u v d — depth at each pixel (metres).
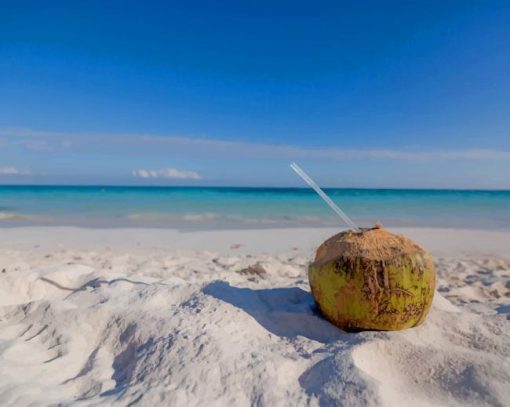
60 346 2.73
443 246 8.30
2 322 3.16
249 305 3.20
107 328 2.94
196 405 2.06
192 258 6.97
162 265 6.18
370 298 2.68
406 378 2.34
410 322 2.76
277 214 14.67
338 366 2.27
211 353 2.42
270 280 5.20
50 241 8.70
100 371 2.49
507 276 5.59
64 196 25.61
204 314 2.94
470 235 9.76
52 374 2.41
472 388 2.16
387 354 2.47
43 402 2.05
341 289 2.77
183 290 3.45
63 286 4.01
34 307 3.28
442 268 6.07
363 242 2.83
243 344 2.63
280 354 2.53
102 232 10.04
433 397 2.17
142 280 4.11
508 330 2.89
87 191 35.72
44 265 5.95
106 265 6.07
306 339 2.76
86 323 2.99
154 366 2.40
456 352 2.43
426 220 13.05
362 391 2.04
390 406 1.97
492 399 2.08
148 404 2.05
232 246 8.39
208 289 3.42
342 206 18.67
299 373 2.33
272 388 2.16
